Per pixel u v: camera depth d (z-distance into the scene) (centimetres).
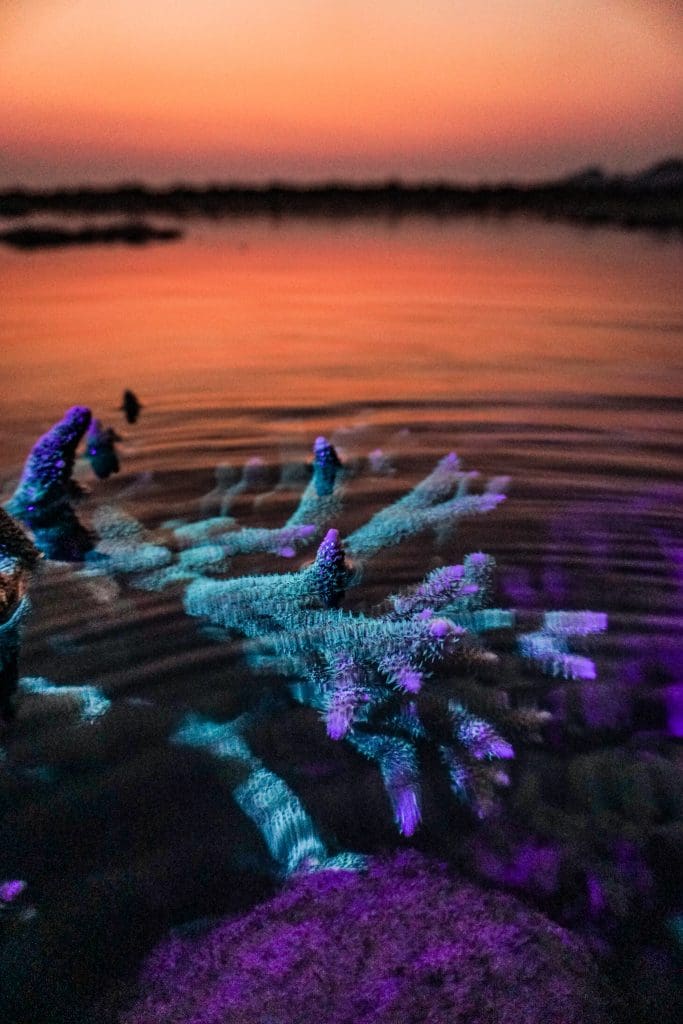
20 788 22
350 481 42
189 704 25
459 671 27
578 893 19
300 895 19
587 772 22
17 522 34
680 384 59
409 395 58
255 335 80
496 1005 16
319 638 28
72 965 17
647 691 25
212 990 17
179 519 38
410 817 21
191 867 19
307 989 17
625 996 16
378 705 25
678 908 18
